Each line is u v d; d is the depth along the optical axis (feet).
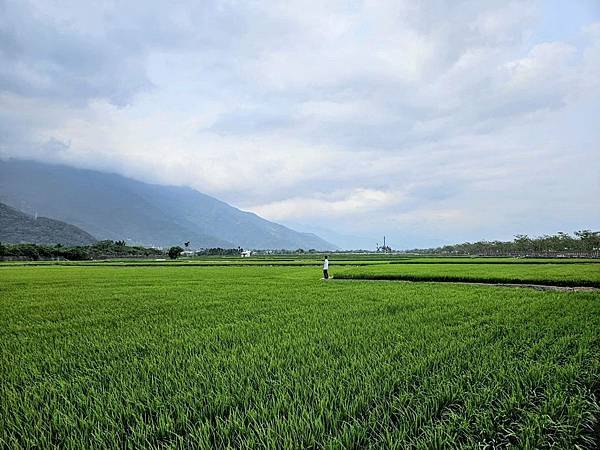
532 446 15.34
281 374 22.61
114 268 175.73
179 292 72.49
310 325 38.88
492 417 17.20
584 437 16.25
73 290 77.25
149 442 15.43
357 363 24.34
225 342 32.14
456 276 98.99
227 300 60.39
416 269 129.08
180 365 25.53
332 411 17.44
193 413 17.69
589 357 25.95
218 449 14.80
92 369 24.81
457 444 15.20
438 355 26.03
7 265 216.13
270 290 74.95
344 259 291.58
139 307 53.72
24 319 45.57
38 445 15.56
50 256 339.77
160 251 507.71
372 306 51.90
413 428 16.46
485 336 31.63
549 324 36.65
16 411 18.51
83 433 16.52
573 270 115.34
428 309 48.19
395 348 28.12
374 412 17.49
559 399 18.58
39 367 25.98
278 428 15.90
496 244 435.12
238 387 20.70
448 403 18.98
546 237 368.68
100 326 40.27
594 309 46.24
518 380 21.01
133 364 25.73
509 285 86.48
